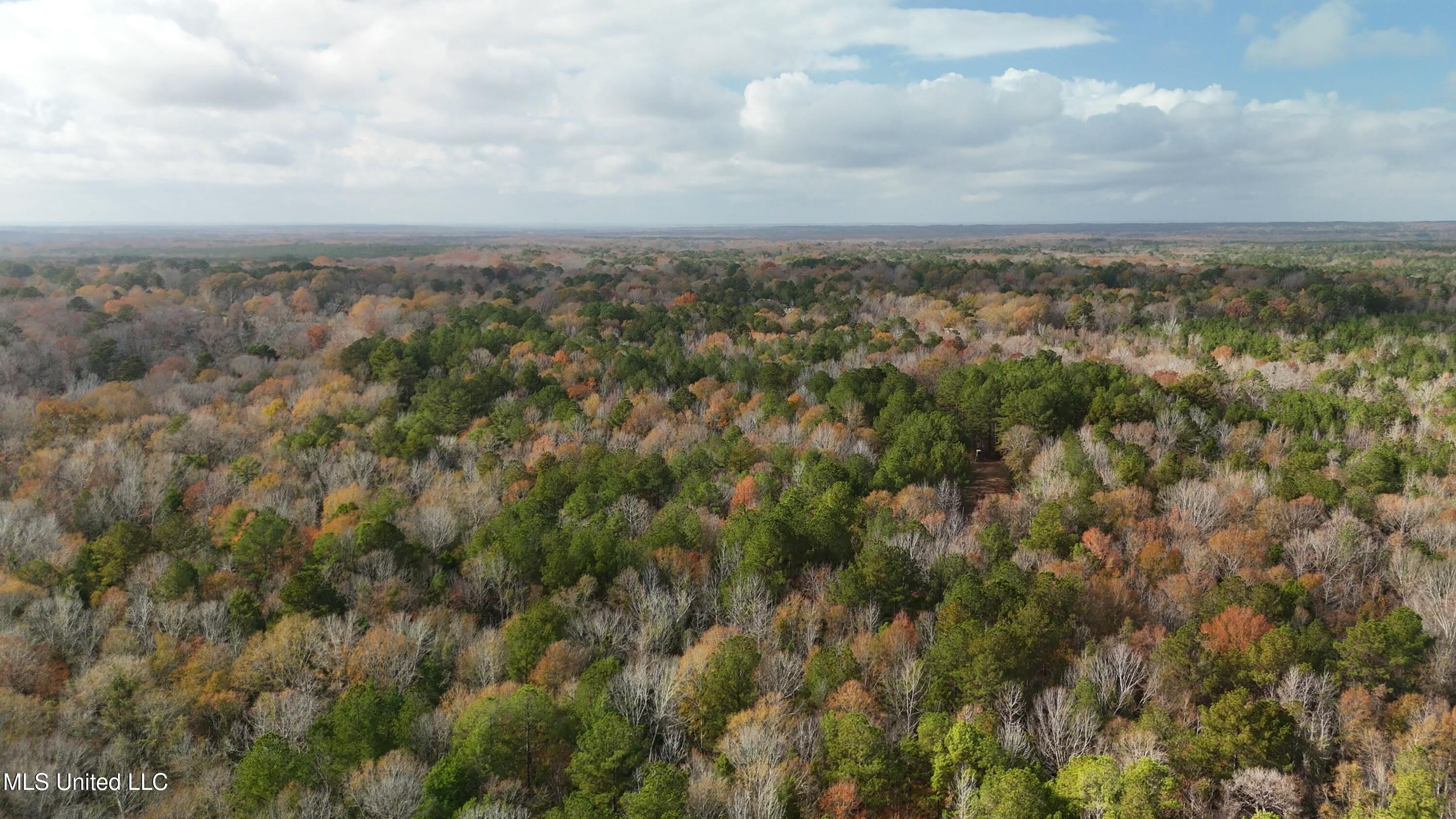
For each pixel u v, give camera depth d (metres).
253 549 66.06
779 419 97.88
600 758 43.94
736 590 60.41
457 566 69.69
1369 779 43.28
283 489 83.50
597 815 40.56
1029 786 39.47
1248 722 43.94
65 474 86.62
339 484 86.19
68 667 56.34
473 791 43.97
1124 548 67.88
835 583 61.59
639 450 94.75
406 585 63.47
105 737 48.94
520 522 70.31
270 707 49.88
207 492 84.50
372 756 45.22
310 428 97.31
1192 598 59.00
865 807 43.31
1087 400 98.75
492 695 48.16
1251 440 89.75
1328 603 61.59
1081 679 47.81
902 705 49.66
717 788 41.81
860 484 80.44
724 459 86.62
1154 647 54.38
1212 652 50.97
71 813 42.34
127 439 99.00
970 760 42.66
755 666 51.78
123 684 50.69
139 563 67.94
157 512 82.31
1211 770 44.34
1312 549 66.44
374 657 54.25
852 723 43.75
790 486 80.38
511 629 56.31
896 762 44.03
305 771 43.75
